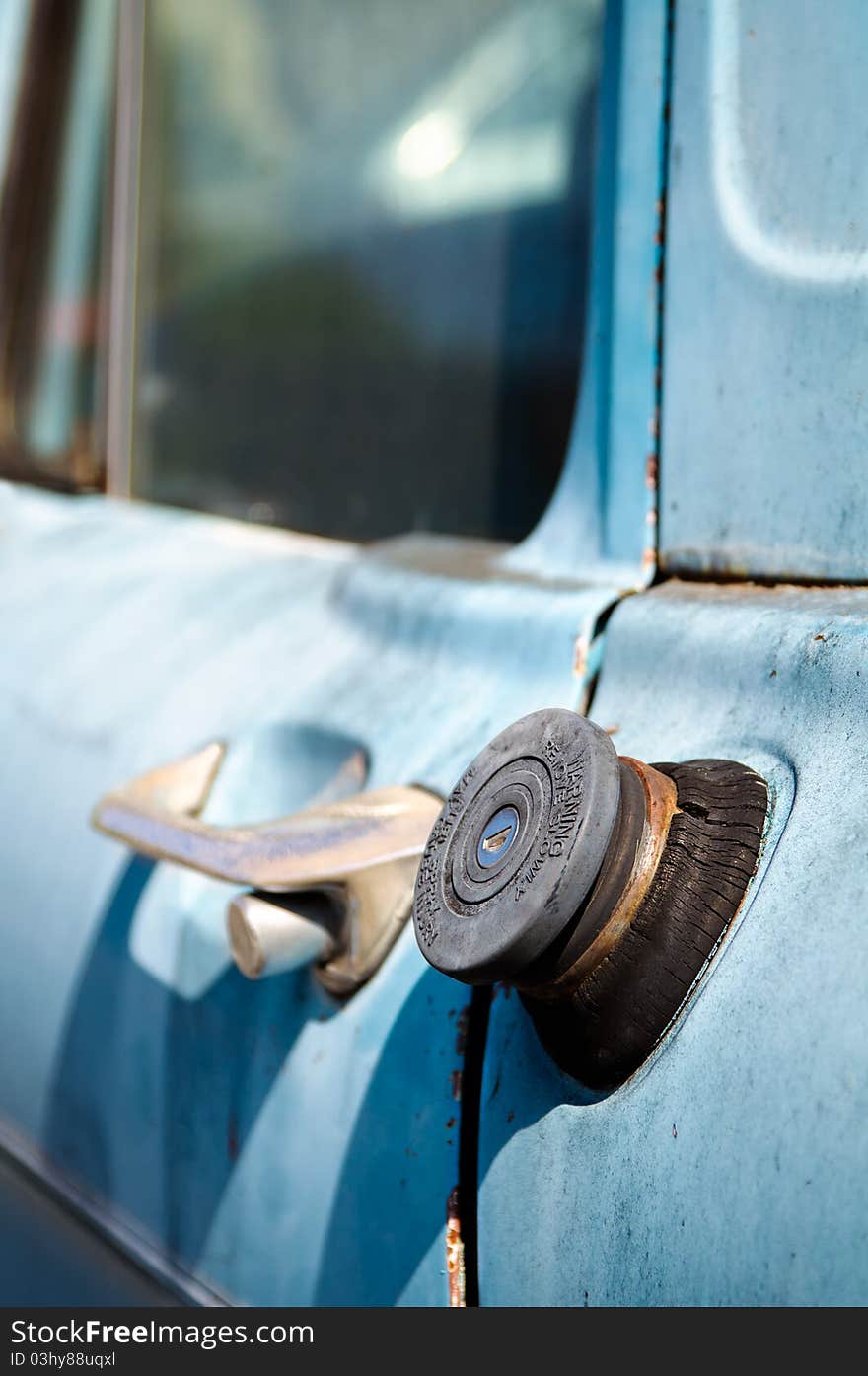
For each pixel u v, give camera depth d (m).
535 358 0.81
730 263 0.66
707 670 0.63
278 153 0.95
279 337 0.95
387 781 0.71
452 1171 0.63
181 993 0.76
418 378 0.87
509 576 0.74
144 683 0.89
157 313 1.06
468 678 0.72
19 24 1.22
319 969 0.70
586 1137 0.59
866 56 0.62
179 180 1.03
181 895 0.79
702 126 0.67
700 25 0.67
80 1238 0.81
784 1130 0.54
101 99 1.12
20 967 0.89
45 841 0.89
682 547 0.68
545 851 0.58
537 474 0.81
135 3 1.07
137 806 0.75
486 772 0.62
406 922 0.68
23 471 1.22
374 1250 0.65
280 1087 0.70
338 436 0.91
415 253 0.87
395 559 0.82
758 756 0.60
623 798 0.59
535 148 0.81
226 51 0.98
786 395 0.64
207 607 0.91
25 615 1.03
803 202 0.64
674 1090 0.57
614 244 0.70
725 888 0.58
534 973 0.59
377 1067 0.66
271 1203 0.70
